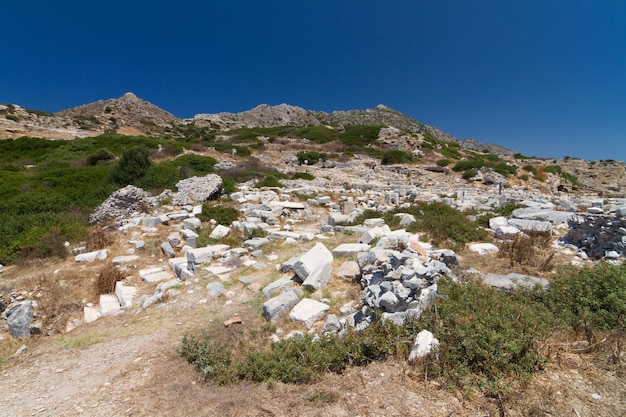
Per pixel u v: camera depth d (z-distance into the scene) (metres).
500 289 5.88
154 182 17.61
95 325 7.01
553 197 21.36
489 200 17.42
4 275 9.80
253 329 5.84
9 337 7.48
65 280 9.14
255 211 13.91
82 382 4.75
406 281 5.23
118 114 95.81
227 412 3.69
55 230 11.73
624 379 3.67
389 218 12.15
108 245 11.42
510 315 4.52
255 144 46.16
